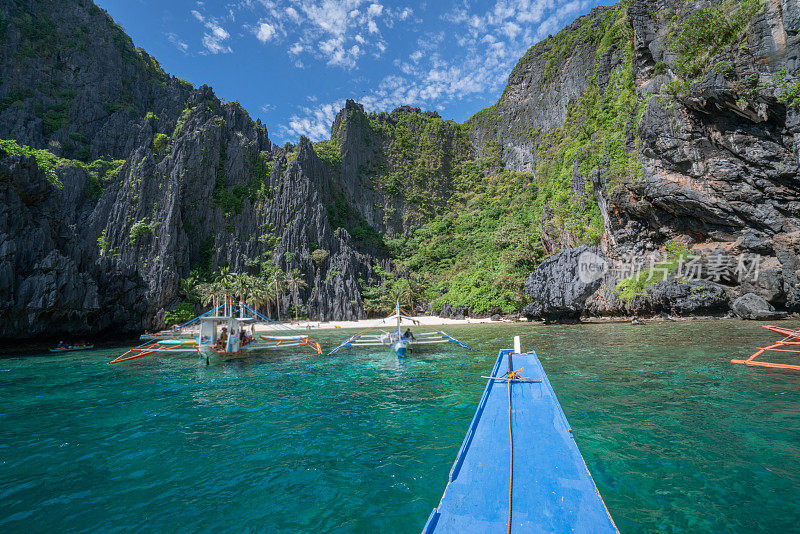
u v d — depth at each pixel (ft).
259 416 43.32
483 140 568.41
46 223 139.95
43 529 21.48
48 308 128.26
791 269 137.90
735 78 132.77
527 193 424.87
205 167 330.34
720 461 27.45
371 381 62.95
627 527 19.94
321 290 318.04
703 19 142.61
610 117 206.39
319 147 481.87
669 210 162.30
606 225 188.75
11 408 49.49
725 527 19.77
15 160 133.90
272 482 26.50
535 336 126.82
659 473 25.86
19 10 372.38
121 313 175.83
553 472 19.04
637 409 40.22
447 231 468.34
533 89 506.48
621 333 121.39
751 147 138.82
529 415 27.22
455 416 41.04
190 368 82.48
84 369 84.12
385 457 30.25
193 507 23.47
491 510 16.05
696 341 92.63
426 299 330.75
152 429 39.24
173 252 277.85
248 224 339.77
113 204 299.58
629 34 204.33
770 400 42.04
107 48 395.75
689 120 150.92
